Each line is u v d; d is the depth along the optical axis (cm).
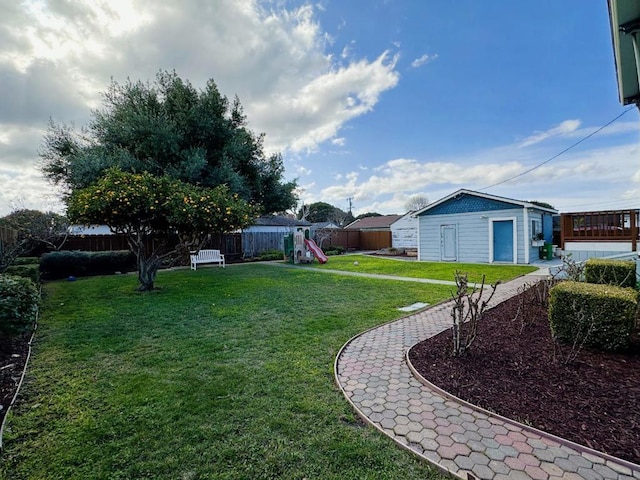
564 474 174
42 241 1076
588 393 251
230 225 754
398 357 345
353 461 187
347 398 258
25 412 241
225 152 1363
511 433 210
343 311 550
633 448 190
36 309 395
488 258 1345
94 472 180
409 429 216
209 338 412
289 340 402
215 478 174
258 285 831
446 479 173
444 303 602
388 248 2269
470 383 275
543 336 389
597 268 589
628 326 323
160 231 779
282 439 207
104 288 811
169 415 235
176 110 1290
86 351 370
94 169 1109
